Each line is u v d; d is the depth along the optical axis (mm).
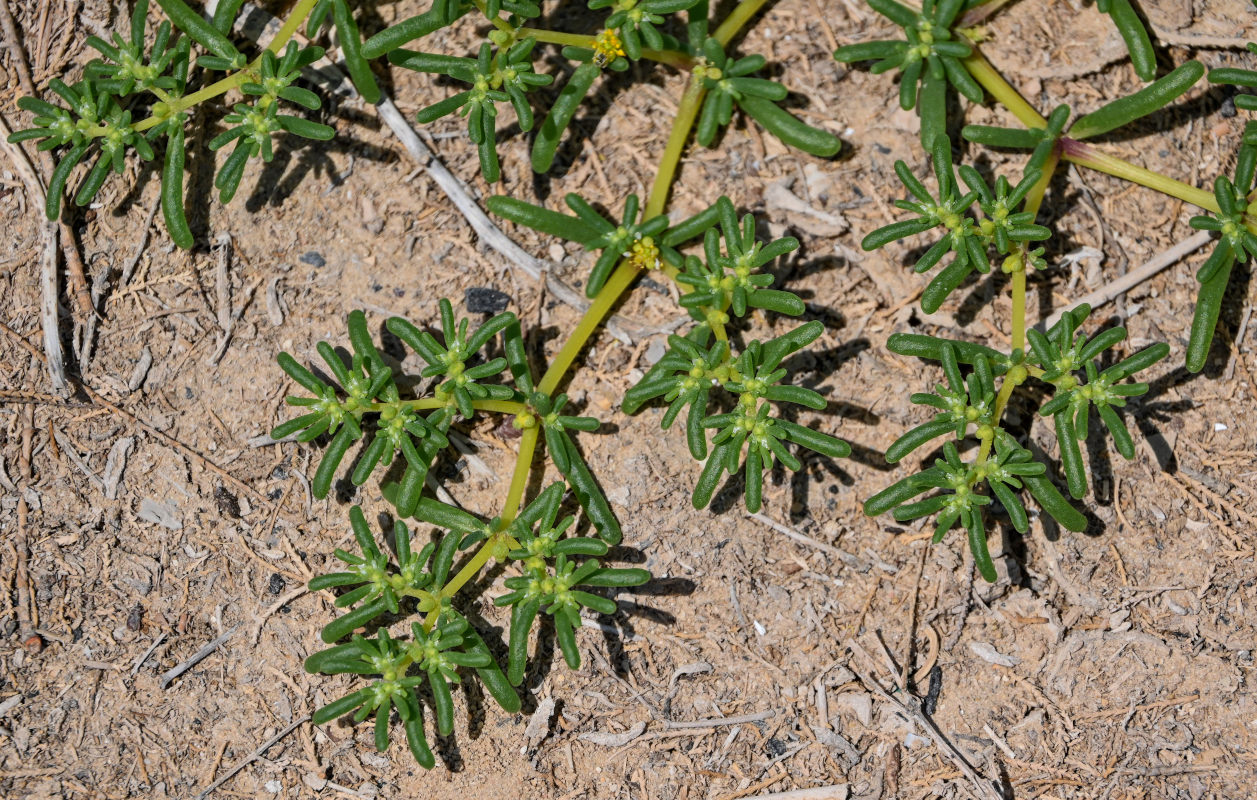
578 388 412
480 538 400
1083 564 409
